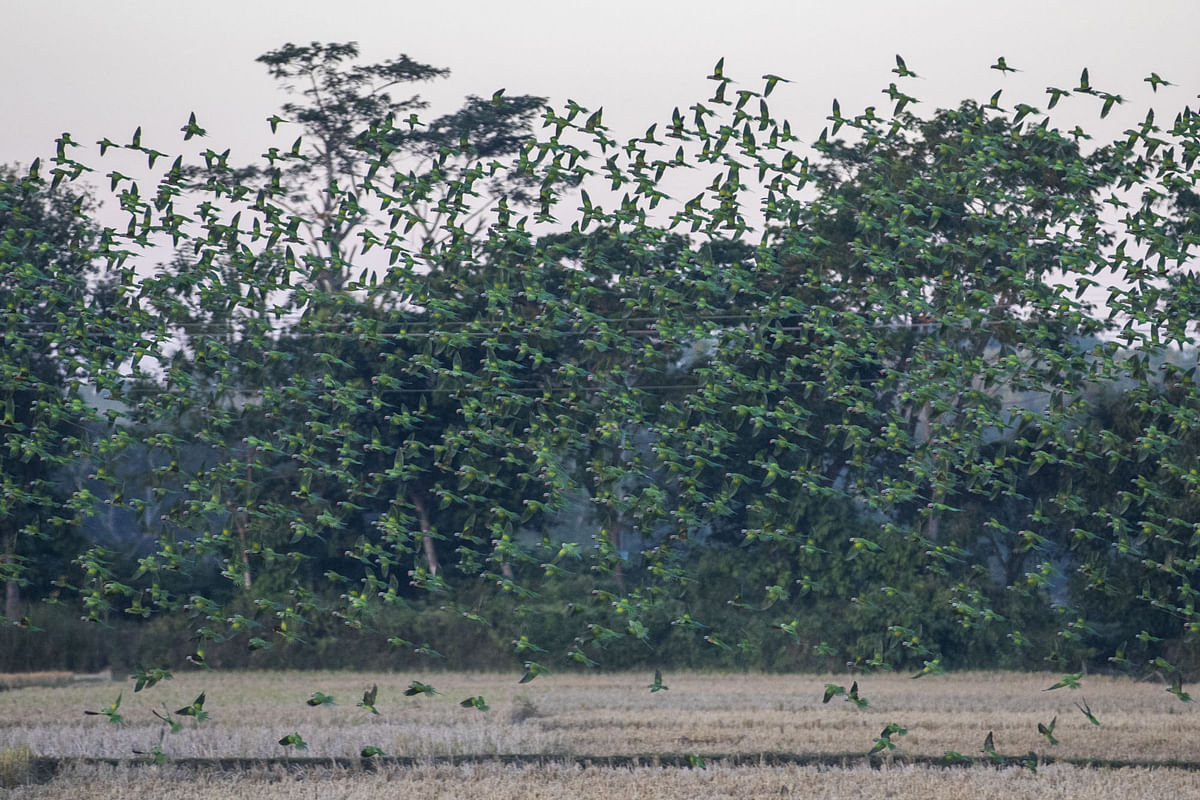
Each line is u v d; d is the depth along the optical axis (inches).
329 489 6387.8
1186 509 5516.7
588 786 3211.1
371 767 3503.9
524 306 6156.5
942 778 3284.9
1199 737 3988.7
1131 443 5600.4
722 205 4940.9
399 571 6451.8
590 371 6200.8
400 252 5132.9
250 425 6097.4
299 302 5201.8
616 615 6127.0
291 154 5073.8
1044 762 3595.0
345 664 6018.7
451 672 5999.0
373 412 6269.7
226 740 3799.2
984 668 6033.5
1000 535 6432.1
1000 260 5762.8
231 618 4926.2
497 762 3511.3
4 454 6038.4
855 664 4384.8
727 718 4402.1
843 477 6815.9
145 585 6176.2
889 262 5128.0
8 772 3307.1
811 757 3659.0
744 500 6476.4
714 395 5162.4
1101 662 6053.2
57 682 5580.7
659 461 6067.9
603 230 5433.1
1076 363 4867.1
